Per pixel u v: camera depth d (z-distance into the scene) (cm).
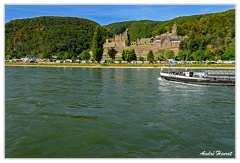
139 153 1811
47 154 1800
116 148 1892
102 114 2852
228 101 3769
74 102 3544
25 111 2952
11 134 2169
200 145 1967
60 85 5453
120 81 6469
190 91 4884
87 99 3788
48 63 16938
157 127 2372
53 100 3672
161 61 17362
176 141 2039
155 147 1916
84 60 18738
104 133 2186
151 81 6531
